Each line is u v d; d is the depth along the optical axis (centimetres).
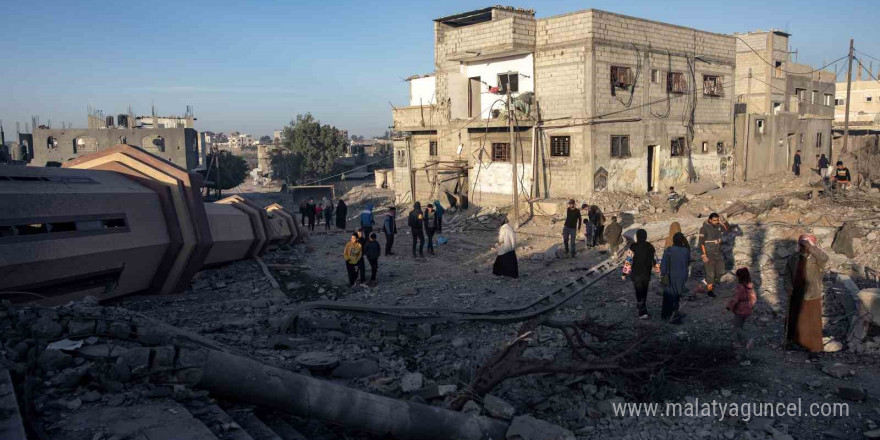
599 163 2583
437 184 3259
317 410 580
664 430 653
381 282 1533
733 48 3222
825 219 1717
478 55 2809
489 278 1527
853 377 745
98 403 535
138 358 575
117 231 1112
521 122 2684
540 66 2691
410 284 1492
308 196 5666
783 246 1449
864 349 819
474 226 2486
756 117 3397
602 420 680
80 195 1066
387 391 739
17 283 938
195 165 6969
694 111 3036
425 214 1927
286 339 912
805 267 830
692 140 3036
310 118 7656
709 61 3089
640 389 748
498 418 665
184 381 565
